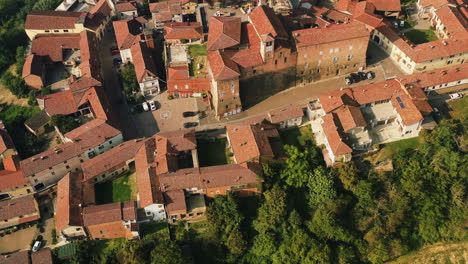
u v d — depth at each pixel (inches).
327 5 7337.6
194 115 5561.0
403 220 4571.9
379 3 6604.3
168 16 6879.9
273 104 5551.2
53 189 4995.1
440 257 4608.8
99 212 4458.7
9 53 6806.1
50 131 5620.1
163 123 5526.6
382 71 5826.8
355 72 5821.9
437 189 4613.7
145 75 5762.8
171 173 4667.8
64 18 6894.7
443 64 5679.1
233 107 5423.2
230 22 5536.4
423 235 4650.6
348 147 4697.3
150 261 4333.2
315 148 4982.8
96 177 4859.7
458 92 5433.1
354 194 4645.7
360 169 4827.8
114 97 5994.1
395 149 4938.5
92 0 7810.0
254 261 4574.3
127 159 4968.0
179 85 5698.8
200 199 4672.7
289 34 5521.7
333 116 4987.7
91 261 4483.3
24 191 4923.7
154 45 6535.4
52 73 6441.9
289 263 4419.3
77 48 6609.3
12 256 4377.5
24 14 7696.9
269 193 4552.2
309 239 4424.2
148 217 4603.8
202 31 6299.2
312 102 5324.8
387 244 4515.3
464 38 5689.0
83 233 4500.5
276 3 6368.1
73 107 5556.1
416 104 5014.8
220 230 4512.8
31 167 4810.5
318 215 4466.0
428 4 6501.0
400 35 6013.8
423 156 4771.2
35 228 4734.3
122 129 5497.1
